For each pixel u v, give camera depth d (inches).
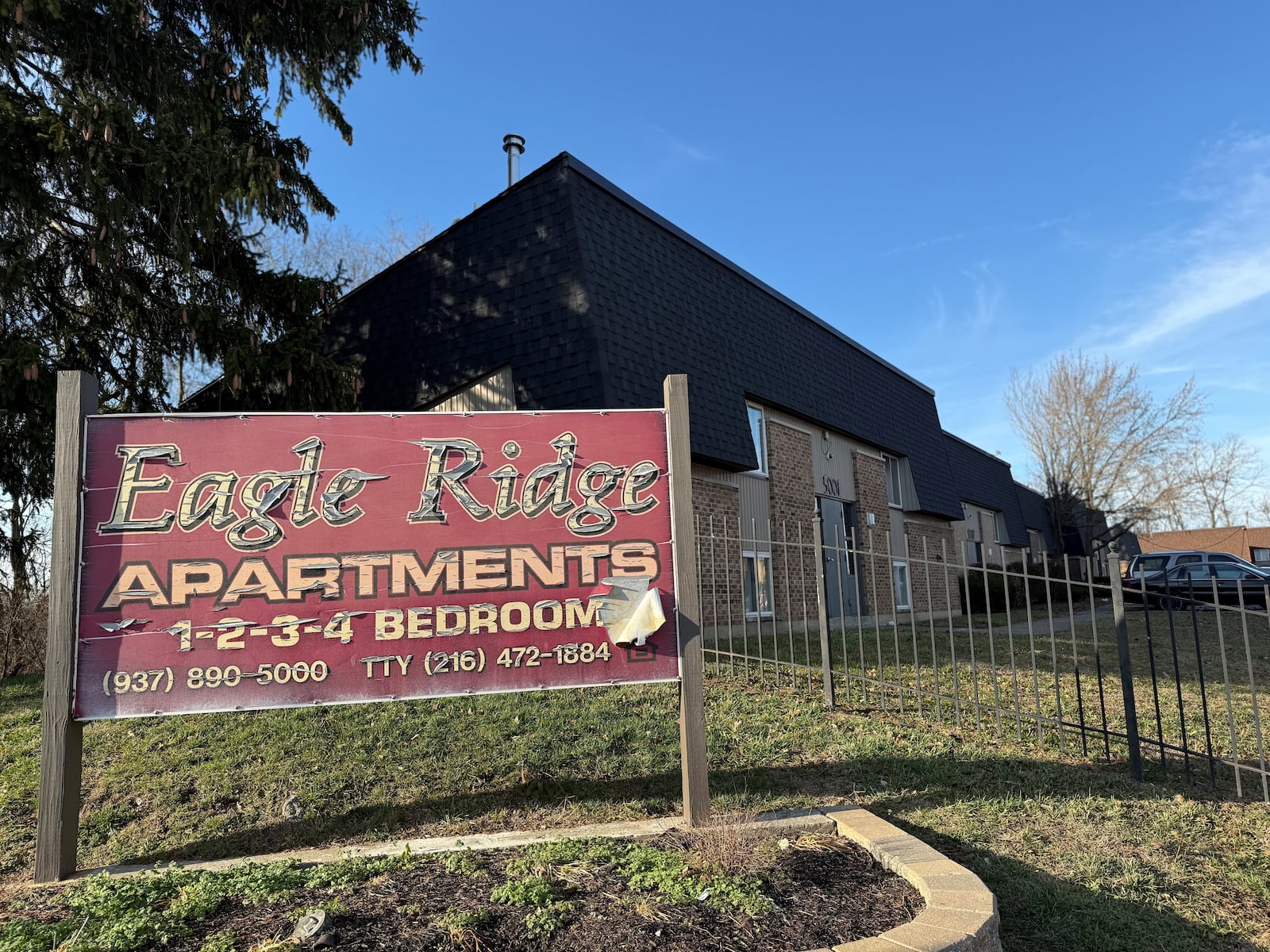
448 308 467.8
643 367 429.7
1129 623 634.2
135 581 175.0
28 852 186.7
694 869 147.6
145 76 352.8
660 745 234.7
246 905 137.2
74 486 175.0
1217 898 156.6
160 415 180.7
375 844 177.8
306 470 182.9
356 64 442.3
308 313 434.3
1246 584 761.0
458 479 186.9
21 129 313.3
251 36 397.7
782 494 579.5
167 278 423.5
